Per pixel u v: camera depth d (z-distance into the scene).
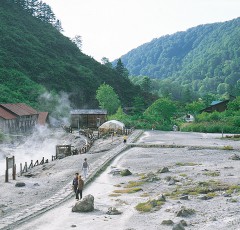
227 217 25.30
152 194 34.19
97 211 29.19
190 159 53.31
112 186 39.28
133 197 33.44
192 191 33.94
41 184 42.53
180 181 38.75
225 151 61.16
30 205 33.06
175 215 26.48
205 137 84.50
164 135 89.94
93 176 43.94
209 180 37.66
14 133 98.75
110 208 28.95
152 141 76.69
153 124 112.38
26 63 183.25
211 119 118.31
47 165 57.50
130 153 62.09
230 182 36.41
